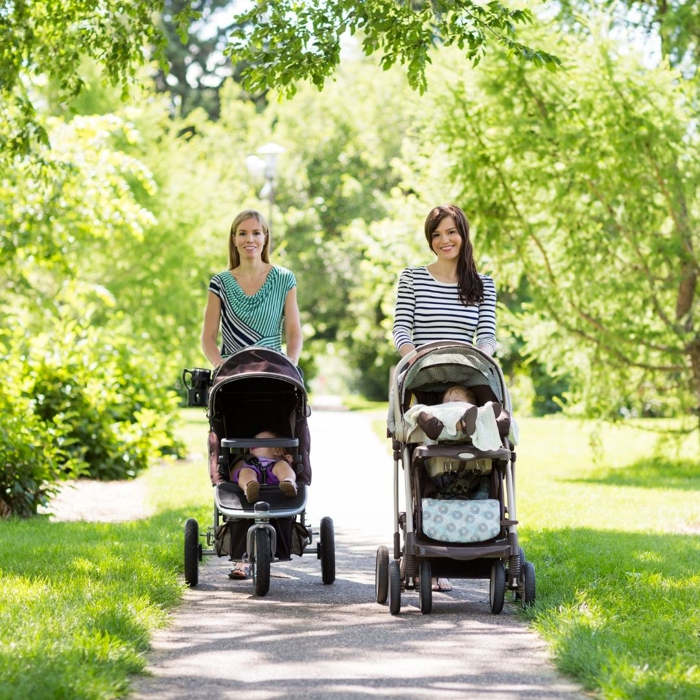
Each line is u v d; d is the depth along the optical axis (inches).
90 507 887.7
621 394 1255.5
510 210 1212.5
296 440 478.9
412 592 500.4
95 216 979.3
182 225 2113.7
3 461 781.9
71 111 717.3
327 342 3567.9
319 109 3284.9
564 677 349.1
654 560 565.0
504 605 462.6
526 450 1572.3
